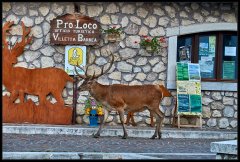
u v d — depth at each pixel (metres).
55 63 13.45
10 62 13.37
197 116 13.49
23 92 13.38
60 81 13.35
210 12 13.71
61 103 13.34
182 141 11.74
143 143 11.09
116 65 13.52
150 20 13.59
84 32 13.34
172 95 13.61
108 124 13.38
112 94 11.94
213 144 7.90
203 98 13.70
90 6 13.48
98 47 13.49
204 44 13.84
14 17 13.42
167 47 13.62
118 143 10.95
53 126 12.66
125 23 13.55
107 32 13.41
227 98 13.76
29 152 8.91
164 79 13.63
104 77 13.50
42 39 13.46
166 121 13.57
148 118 13.51
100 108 13.05
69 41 13.30
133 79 13.57
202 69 13.84
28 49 13.45
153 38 13.46
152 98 12.06
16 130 12.19
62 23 13.32
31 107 13.36
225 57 13.90
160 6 13.62
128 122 13.30
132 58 13.55
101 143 10.85
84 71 13.34
